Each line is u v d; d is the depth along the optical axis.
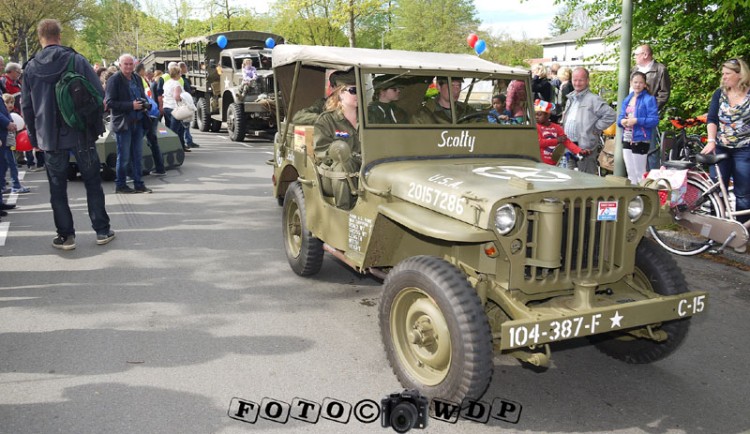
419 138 4.22
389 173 3.88
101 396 3.41
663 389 3.65
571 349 4.20
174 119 12.98
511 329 2.91
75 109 5.76
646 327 3.63
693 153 8.15
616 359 4.03
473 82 4.40
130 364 3.79
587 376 3.80
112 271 5.55
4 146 7.70
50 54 5.75
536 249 3.22
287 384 3.60
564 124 6.90
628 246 3.48
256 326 4.41
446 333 3.18
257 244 6.46
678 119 8.85
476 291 3.30
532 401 3.49
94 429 3.09
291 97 5.30
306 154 5.00
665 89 7.27
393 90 4.20
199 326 4.39
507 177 3.56
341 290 5.18
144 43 47.59
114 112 8.41
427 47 47.09
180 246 6.34
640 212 3.46
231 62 15.88
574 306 3.27
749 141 5.81
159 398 3.40
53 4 49.84
